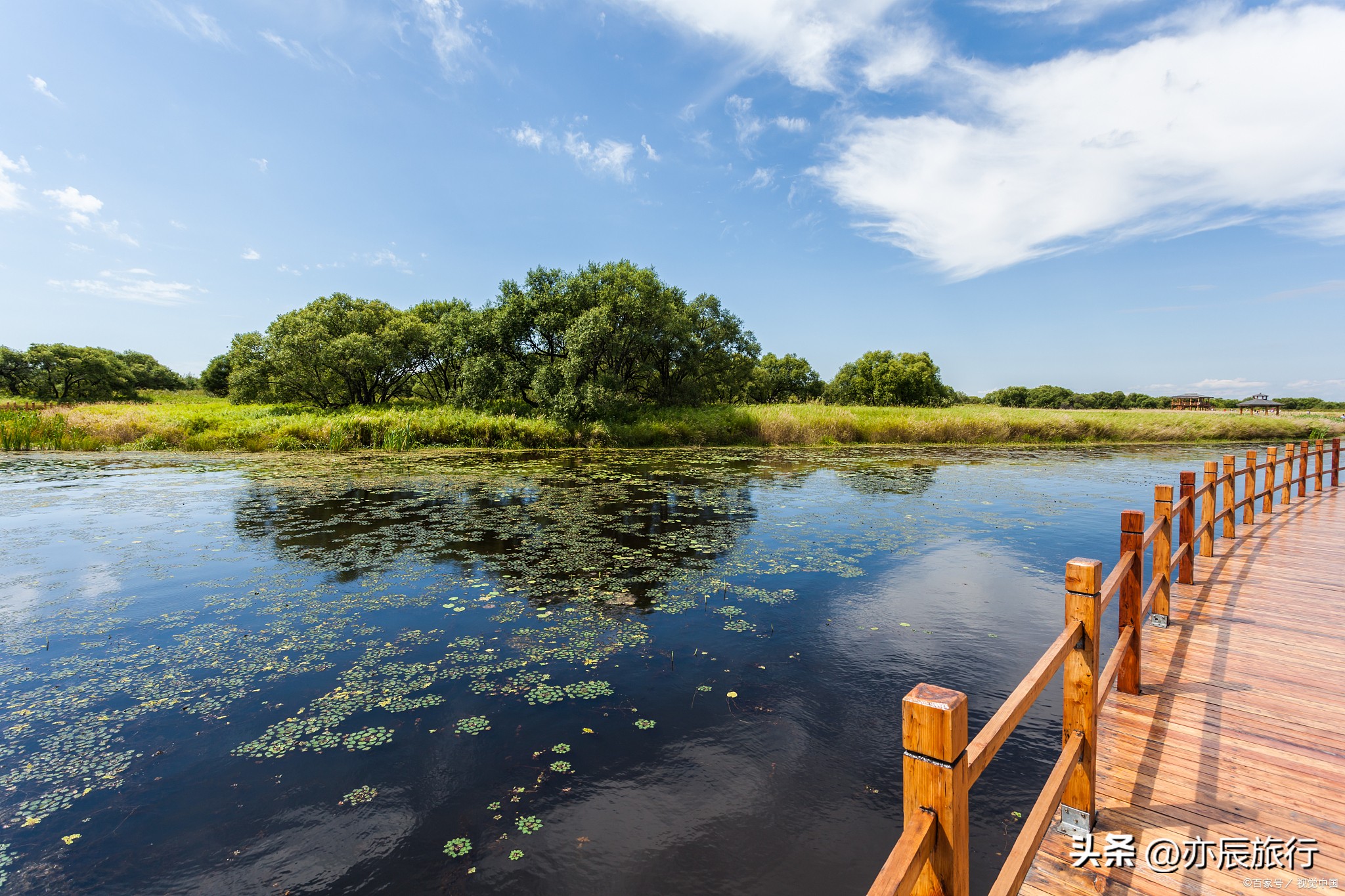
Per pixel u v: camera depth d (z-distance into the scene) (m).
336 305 30.20
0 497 10.24
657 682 3.93
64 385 46.72
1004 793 2.79
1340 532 6.65
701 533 7.96
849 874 2.37
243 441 18.38
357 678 4.01
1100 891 1.89
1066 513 9.34
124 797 2.85
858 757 3.13
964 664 4.17
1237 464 16.58
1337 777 2.40
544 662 4.25
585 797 2.84
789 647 4.46
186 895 2.30
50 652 4.40
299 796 2.85
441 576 6.16
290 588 5.77
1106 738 2.71
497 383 22.19
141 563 6.55
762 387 44.62
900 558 6.79
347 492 10.86
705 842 2.54
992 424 23.52
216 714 3.57
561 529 8.16
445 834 2.61
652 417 22.50
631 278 23.05
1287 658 3.52
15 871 2.41
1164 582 4.00
